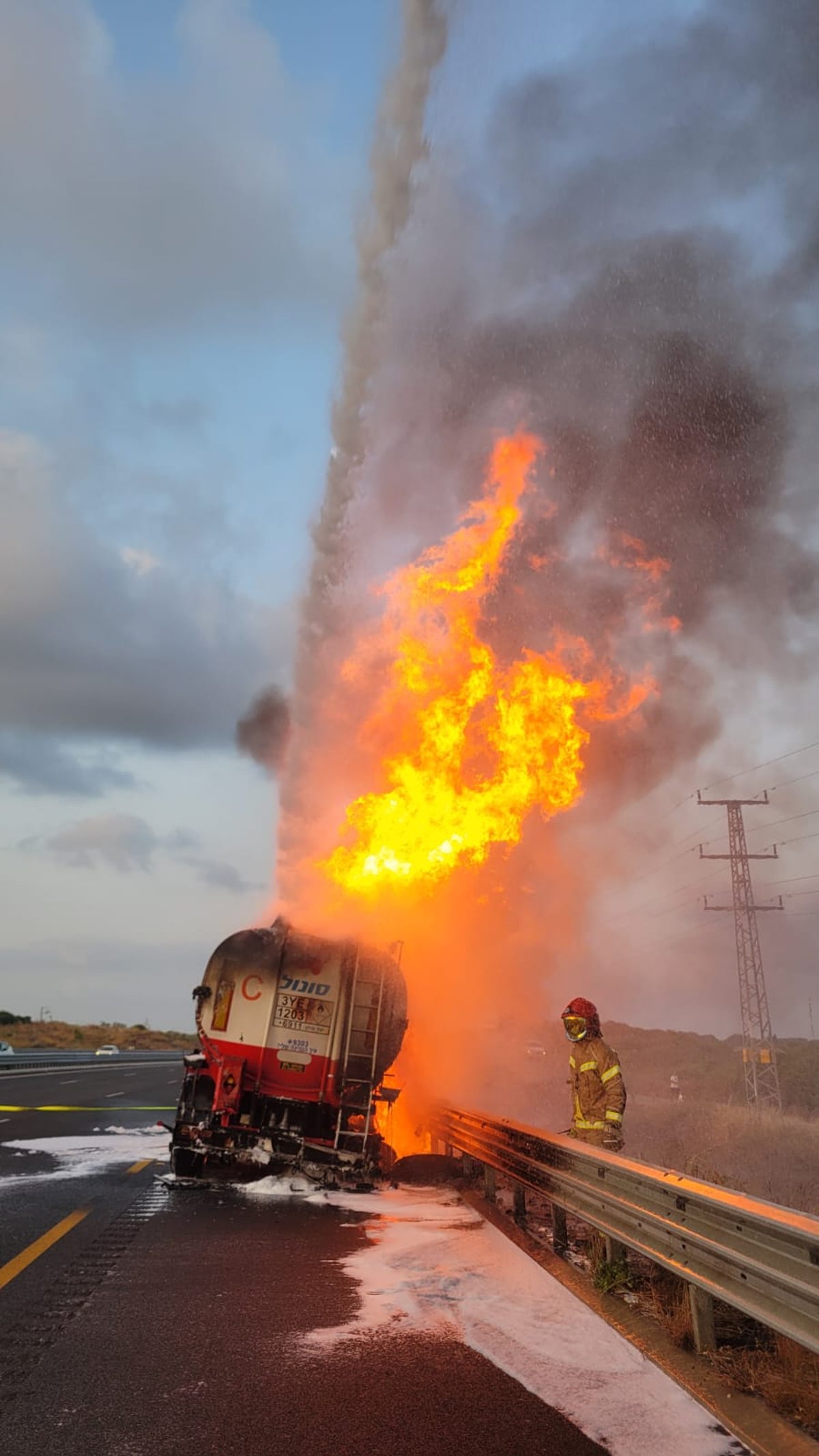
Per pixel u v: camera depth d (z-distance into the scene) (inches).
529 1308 238.8
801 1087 1446.9
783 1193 411.2
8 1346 202.5
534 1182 329.7
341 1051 430.0
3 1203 358.0
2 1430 161.8
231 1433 162.7
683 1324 212.4
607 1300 244.5
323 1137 425.1
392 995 440.8
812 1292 156.6
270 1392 181.8
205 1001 434.9
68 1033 2524.6
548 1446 160.2
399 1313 233.8
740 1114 776.3
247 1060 428.1
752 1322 223.5
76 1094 930.7
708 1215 199.9
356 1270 275.1
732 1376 189.8
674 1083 1327.5
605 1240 270.4
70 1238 303.9
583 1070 356.2
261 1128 421.1
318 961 437.1
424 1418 171.0
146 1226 326.0
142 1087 1072.8
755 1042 1473.9
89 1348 202.7
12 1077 1227.9
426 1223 350.0
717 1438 164.7
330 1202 388.5
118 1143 544.7
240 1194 396.2
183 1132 416.2
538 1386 187.3
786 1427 166.7
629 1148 570.3
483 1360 201.6
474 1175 465.1
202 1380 186.5
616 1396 182.9
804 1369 182.5
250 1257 287.1
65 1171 440.8
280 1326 221.1
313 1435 162.9
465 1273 272.8
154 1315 226.4
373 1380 188.7
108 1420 166.9
